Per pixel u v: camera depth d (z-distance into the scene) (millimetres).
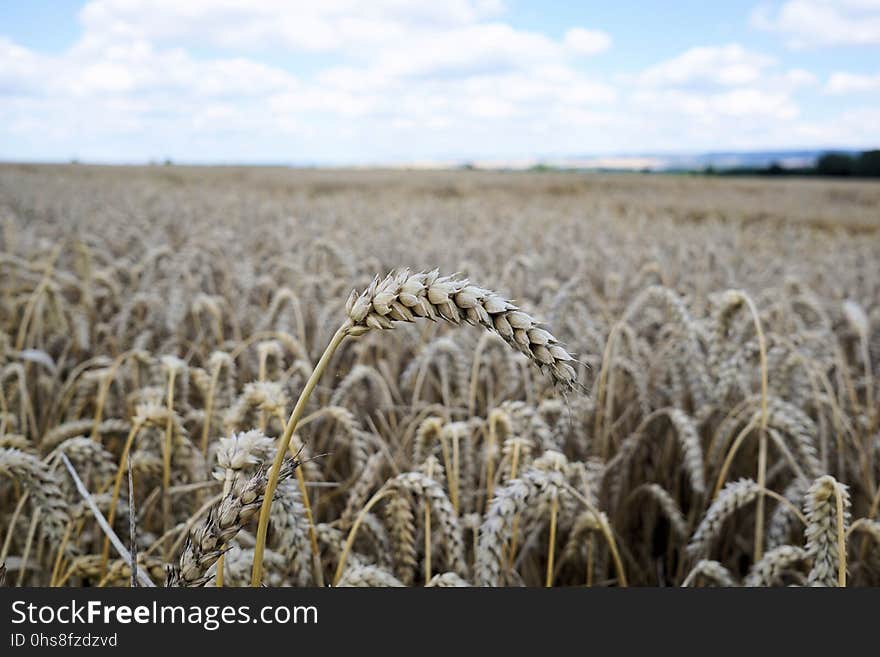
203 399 3844
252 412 2676
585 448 3266
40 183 28281
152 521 2977
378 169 71438
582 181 51000
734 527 3459
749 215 30625
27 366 4133
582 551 2670
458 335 4445
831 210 33406
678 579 3039
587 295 5945
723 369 3096
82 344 4480
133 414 3080
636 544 3643
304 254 8227
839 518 1689
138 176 45625
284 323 4539
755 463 3555
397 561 2129
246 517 1178
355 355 4938
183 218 14461
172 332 4895
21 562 2217
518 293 6250
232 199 20953
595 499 2623
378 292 1115
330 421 3457
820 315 5090
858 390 4656
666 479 3773
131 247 9578
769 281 8453
